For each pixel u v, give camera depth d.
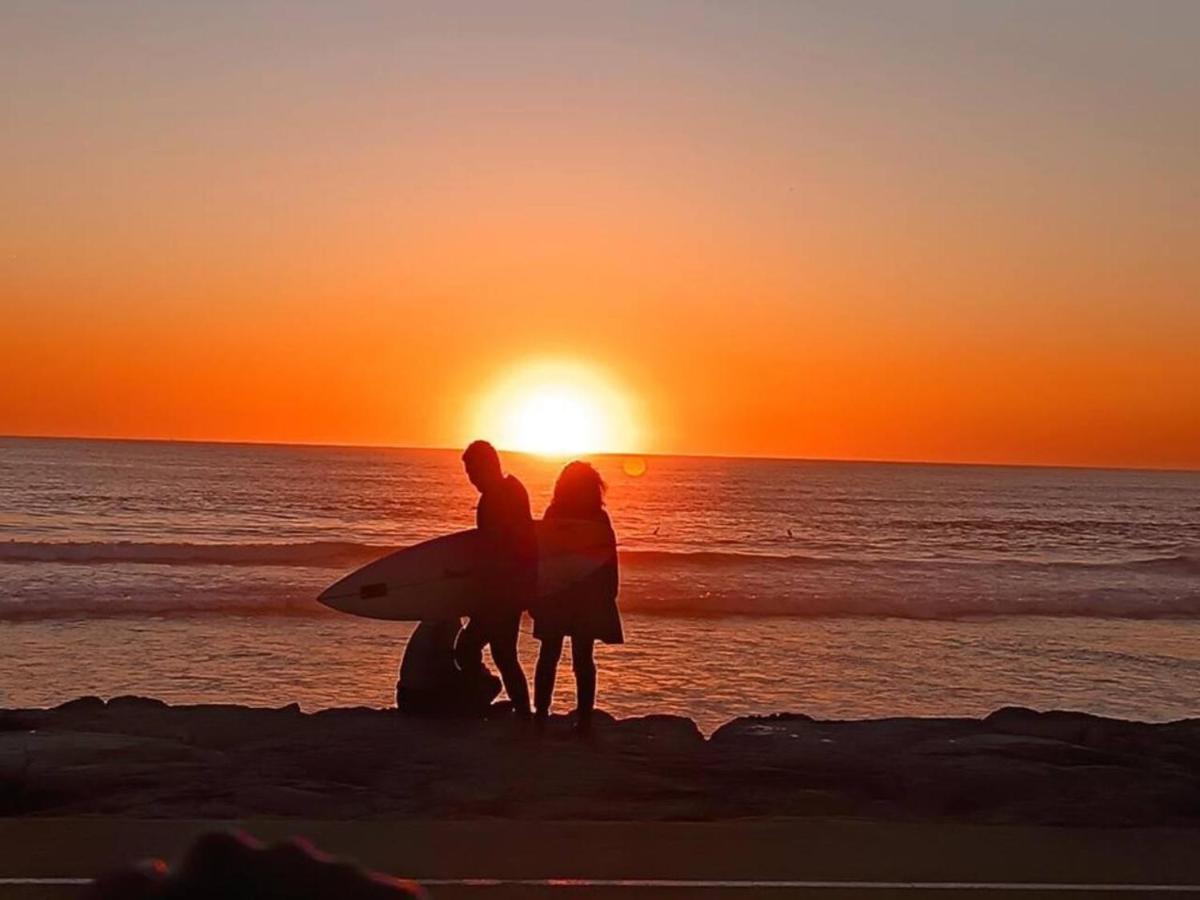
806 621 24.84
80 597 23.88
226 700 16.09
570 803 7.50
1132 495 132.12
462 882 6.14
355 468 136.88
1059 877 6.43
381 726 9.09
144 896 0.99
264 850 1.01
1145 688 19.19
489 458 9.19
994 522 74.81
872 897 6.06
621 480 139.38
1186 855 6.84
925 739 9.13
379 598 9.33
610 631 8.98
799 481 146.00
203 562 32.06
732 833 7.05
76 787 7.45
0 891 5.82
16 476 96.75
